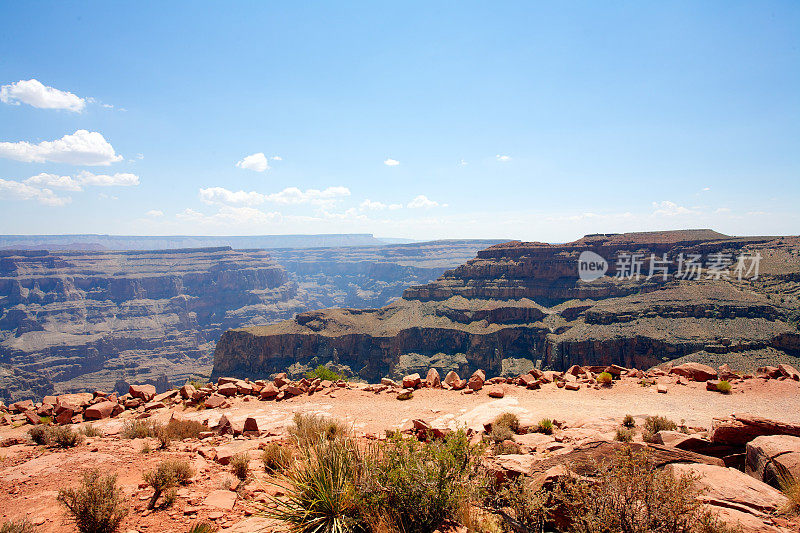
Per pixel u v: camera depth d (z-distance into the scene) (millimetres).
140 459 11148
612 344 116938
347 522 6469
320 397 21125
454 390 21562
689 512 5574
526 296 177875
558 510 6590
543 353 136625
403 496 6742
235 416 17750
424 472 6938
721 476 7414
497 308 168500
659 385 20359
